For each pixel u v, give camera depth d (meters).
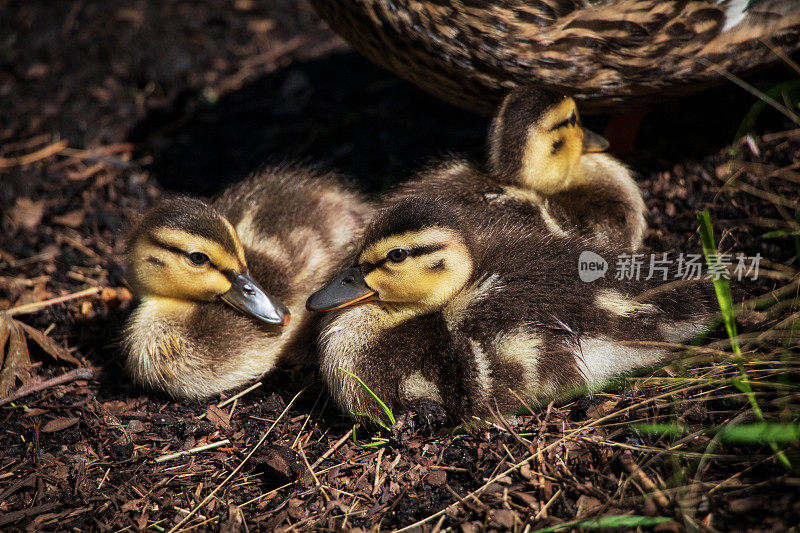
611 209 5.32
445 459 4.33
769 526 3.45
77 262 6.40
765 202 5.57
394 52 5.65
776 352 4.38
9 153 7.57
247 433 4.80
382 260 4.67
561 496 3.93
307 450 4.59
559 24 5.05
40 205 6.98
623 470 3.96
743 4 4.98
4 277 6.23
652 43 5.05
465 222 4.85
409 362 4.62
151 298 5.43
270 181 6.11
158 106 8.00
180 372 5.09
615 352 4.46
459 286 4.78
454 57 5.34
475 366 4.43
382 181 6.73
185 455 4.68
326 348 4.85
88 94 8.19
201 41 8.67
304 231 5.68
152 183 7.17
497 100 5.69
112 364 5.50
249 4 9.09
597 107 5.73
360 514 4.10
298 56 8.38
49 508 4.31
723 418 4.15
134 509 4.28
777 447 3.77
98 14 9.06
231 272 5.14
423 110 7.45
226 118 7.77
